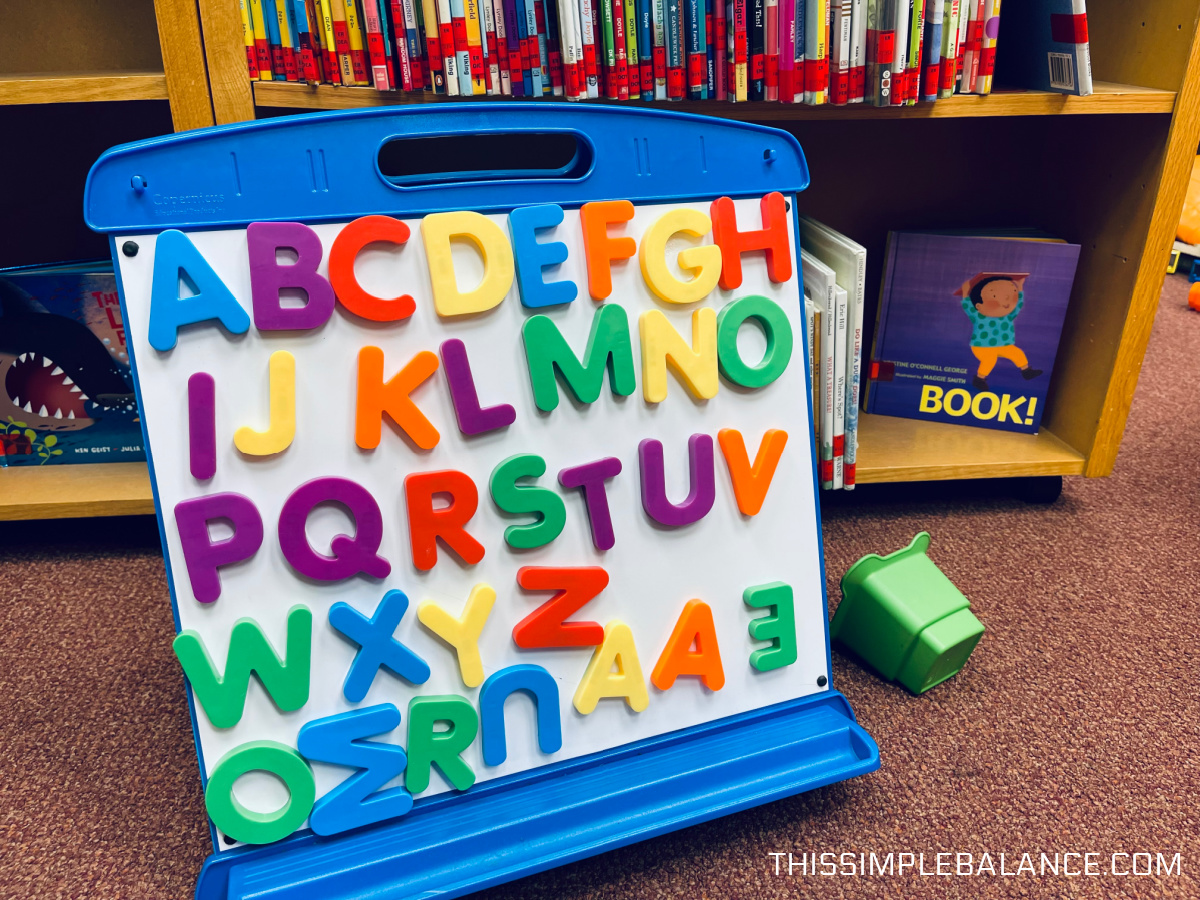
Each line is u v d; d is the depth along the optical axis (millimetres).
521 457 597
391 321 561
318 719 584
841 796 713
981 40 896
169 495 542
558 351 596
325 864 585
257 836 574
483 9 799
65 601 963
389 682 600
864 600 827
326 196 549
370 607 589
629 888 632
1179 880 636
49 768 737
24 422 1044
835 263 941
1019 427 1182
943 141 1225
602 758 661
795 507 697
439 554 598
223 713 561
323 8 798
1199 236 2068
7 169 1115
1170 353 1651
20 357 1018
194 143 524
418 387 576
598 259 598
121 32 1085
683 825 636
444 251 561
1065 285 1100
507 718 633
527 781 643
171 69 815
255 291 531
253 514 551
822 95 856
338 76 823
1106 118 1057
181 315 523
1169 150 958
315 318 543
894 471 1084
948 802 707
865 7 843
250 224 524
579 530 633
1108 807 702
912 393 1213
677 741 681
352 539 570
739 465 662
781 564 698
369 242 547
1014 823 687
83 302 1007
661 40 833
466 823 614
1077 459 1110
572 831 625
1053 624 927
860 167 1230
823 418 947
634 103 864
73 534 1098
